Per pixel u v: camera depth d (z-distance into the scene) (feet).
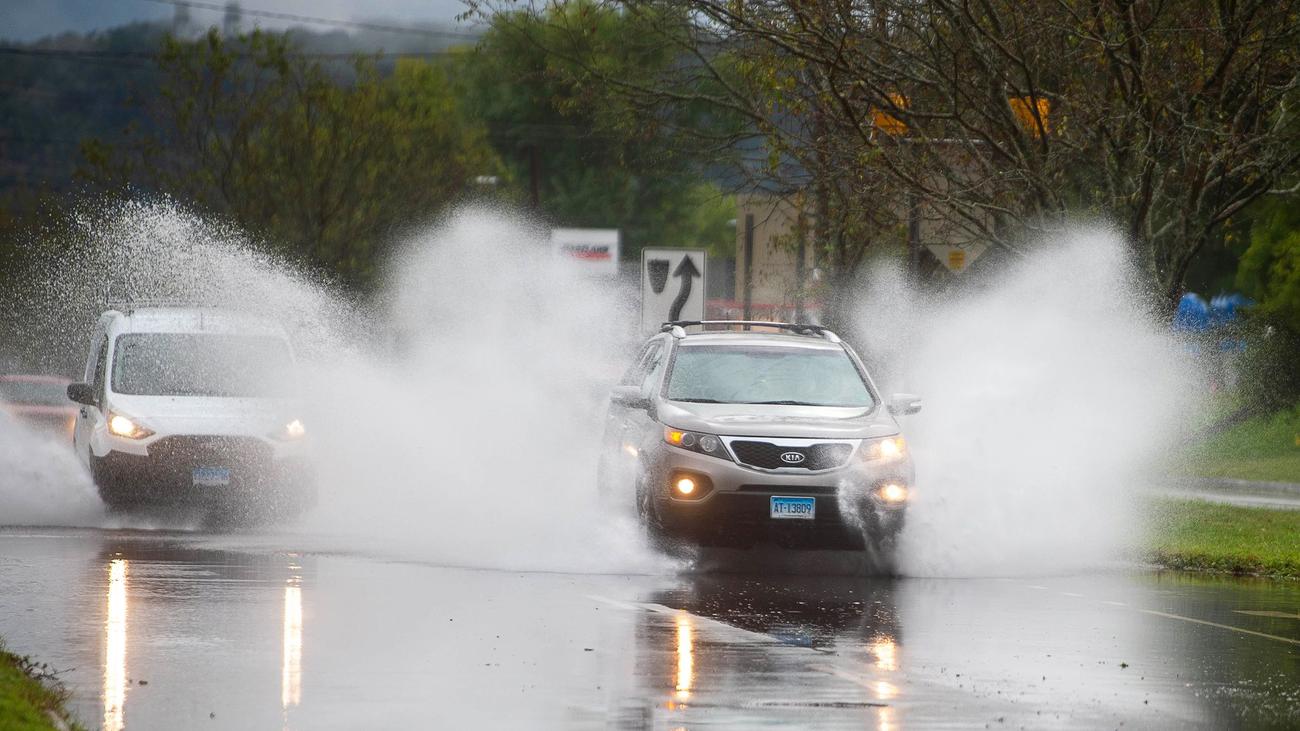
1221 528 182.80
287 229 375.25
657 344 155.02
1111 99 206.69
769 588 125.29
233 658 90.74
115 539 150.92
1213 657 96.99
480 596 117.19
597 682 85.20
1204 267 452.76
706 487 132.98
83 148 371.97
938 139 211.00
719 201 271.08
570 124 620.08
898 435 137.28
